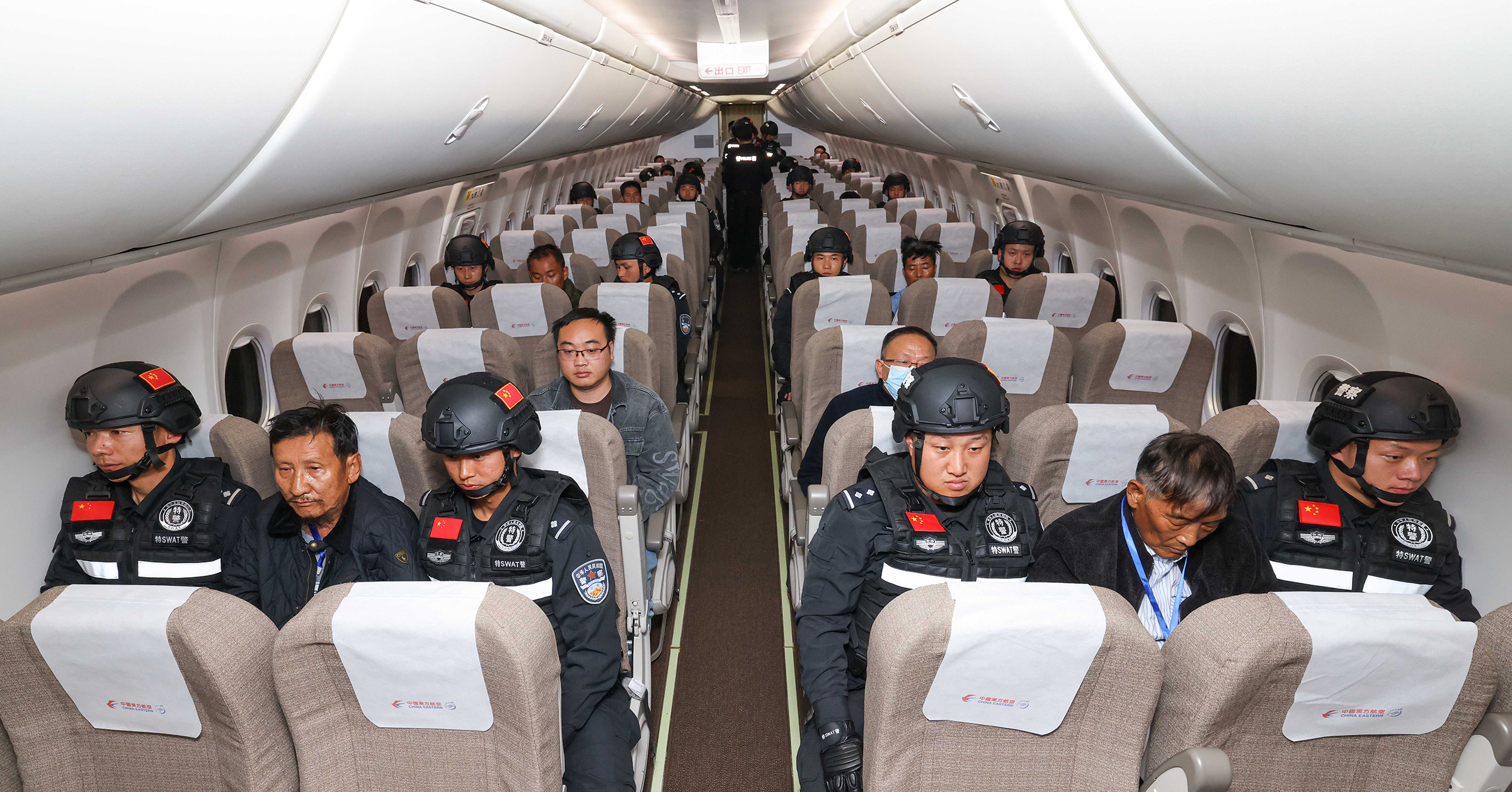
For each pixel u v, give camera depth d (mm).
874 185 12008
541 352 4020
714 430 6512
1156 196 3471
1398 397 2217
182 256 3576
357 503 2350
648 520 3354
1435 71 1173
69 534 2537
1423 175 1509
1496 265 1889
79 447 3018
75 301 2971
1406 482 2262
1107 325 3756
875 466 2252
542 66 4043
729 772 2994
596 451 2662
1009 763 1557
